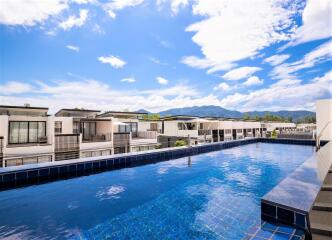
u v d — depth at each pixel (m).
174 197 6.25
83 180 7.43
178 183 7.59
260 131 50.75
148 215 5.08
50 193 6.23
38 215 4.97
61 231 4.34
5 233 4.22
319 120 13.62
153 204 5.75
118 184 7.30
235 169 9.72
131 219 4.88
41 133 18.17
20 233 4.24
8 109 18.55
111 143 20.53
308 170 4.79
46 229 4.40
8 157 14.71
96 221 4.78
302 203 2.91
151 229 4.48
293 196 3.17
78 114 24.34
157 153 10.30
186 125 33.97
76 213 5.15
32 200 5.75
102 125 22.22
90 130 22.39
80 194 6.29
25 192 6.21
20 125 17.23
